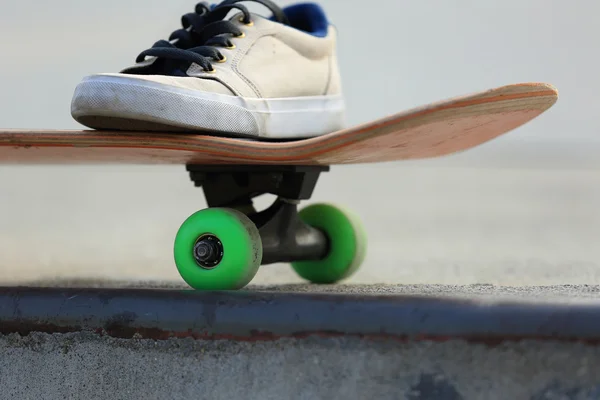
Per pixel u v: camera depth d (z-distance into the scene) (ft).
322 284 6.40
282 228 6.12
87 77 5.82
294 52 6.16
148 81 5.76
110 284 6.35
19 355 5.66
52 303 5.65
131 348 5.58
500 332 5.34
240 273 5.81
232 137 5.92
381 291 5.79
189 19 6.16
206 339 5.52
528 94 5.65
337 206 6.41
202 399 5.50
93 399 5.58
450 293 5.62
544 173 24.47
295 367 5.45
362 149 5.75
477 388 5.34
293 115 6.10
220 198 6.18
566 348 5.31
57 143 5.82
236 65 6.01
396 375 5.39
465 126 5.75
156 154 5.91
